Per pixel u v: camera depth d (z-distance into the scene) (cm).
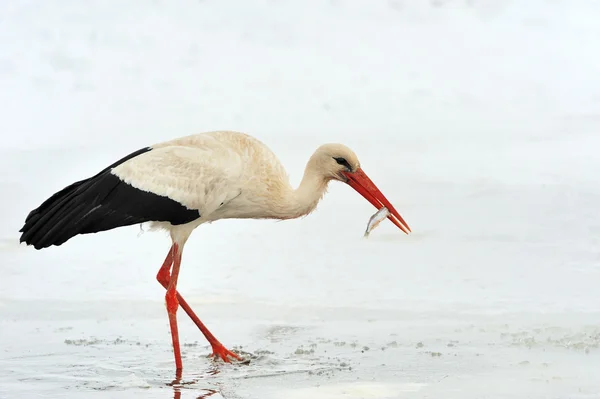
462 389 991
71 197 1166
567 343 1141
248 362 1123
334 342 1188
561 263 1483
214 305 1355
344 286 1412
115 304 1367
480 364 1073
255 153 1218
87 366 1109
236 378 1060
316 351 1154
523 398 957
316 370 1077
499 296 1347
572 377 1020
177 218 1191
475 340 1170
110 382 1050
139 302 1377
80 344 1197
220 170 1191
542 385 995
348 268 1491
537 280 1409
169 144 1211
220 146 1205
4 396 1000
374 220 1247
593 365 1059
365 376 1048
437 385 1008
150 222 1222
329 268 1493
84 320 1303
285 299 1369
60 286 1434
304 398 981
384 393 990
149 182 1173
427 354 1119
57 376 1070
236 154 1205
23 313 1323
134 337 1231
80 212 1155
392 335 1207
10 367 1102
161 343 1211
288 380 1046
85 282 1454
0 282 1447
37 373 1081
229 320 1298
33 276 1476
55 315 1320
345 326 1255
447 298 1348
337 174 1253
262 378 1057
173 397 996
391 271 1473
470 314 1279
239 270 1497
